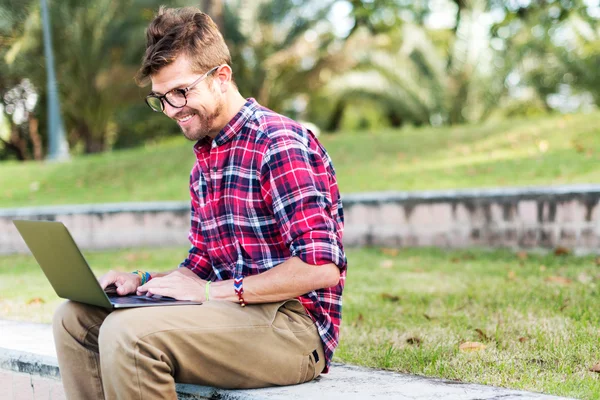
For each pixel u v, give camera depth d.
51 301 4.70
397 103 14.81
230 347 2.05
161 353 1.95
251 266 2.18
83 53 18.17
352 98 15.79
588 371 2.56
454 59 14.86
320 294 2.22
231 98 2.18
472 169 8.46
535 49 15.02
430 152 9.80
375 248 6.68
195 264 2.45
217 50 2.13
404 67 14.85
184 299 2.13
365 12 14.33
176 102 2.10
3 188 10.94
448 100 14.77
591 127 9.52
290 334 2.14
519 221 6.12
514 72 15.16
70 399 2.19
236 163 2.15
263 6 17.78
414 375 2.32
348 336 3.38
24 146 22.97
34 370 2.73
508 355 2.81
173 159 11.39
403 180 8.41
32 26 17.56
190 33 2.10
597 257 5.43
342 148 10.77
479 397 2.04
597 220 5.78
